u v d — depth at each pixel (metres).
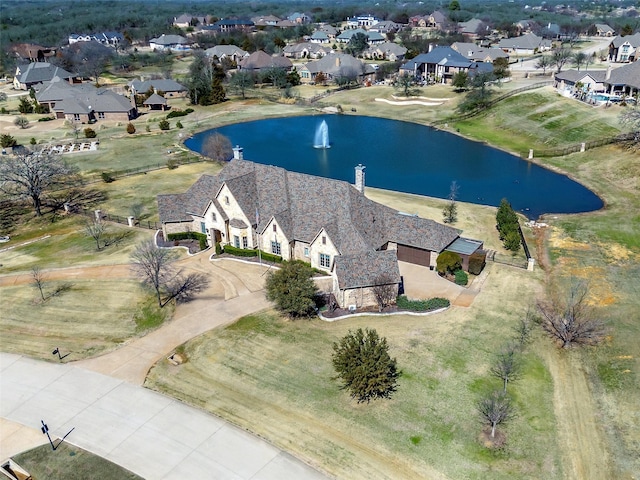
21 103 160.88
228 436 40.28
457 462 37.66
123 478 36.97
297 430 40.69
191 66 192.25
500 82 159.62
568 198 89.00
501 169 105.50
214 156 114.19
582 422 40.88
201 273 63.41
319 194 63.06
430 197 90.19
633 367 46.12
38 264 68.12
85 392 45.19
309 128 141.50
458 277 59.66
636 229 73.69
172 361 48.25
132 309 56.94
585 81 139.88
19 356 50.22
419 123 142.38
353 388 41.94
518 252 68.31
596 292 58.06
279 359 48.41
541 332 51.34
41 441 40.34
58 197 93.25
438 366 46.84
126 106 150.38
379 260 55.16
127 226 79.44
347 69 183.12
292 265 53.47
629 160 97.25
